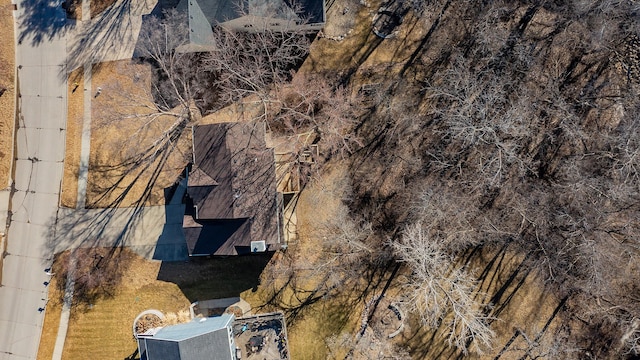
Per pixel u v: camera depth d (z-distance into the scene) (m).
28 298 35.88
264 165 32.12
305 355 35.00
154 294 35.59
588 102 35.41
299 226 35.56
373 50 35.84
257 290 35.44
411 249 33.16
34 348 35.75
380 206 35.53
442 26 35.75
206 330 31.11
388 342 35.03
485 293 35.25
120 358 35.31
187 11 32.12
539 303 35.19
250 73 34.31
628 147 34.09
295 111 34.97
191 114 35.69
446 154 35.50
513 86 35.50
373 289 35.34
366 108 35.81
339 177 35.66
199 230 32.47
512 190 35.38
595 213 34.94
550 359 34.88
